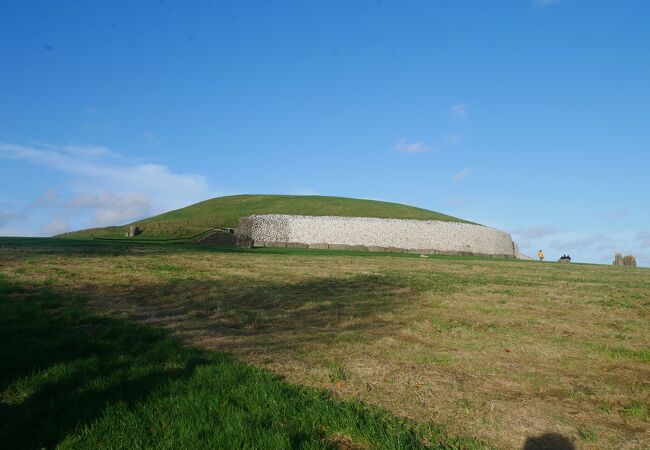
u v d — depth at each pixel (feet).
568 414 21.39
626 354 31.71
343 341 32.53
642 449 18.22
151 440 17.13
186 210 217.36
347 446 17.49
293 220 168.66
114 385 21.71
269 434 17.44
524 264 109.19
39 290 46.34
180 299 46.09
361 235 168.96
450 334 35.86
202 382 22.20
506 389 24.36
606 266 118.73
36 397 20.67
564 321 41.70
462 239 176.35
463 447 17.74
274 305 44.93
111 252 84.38
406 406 21.40
